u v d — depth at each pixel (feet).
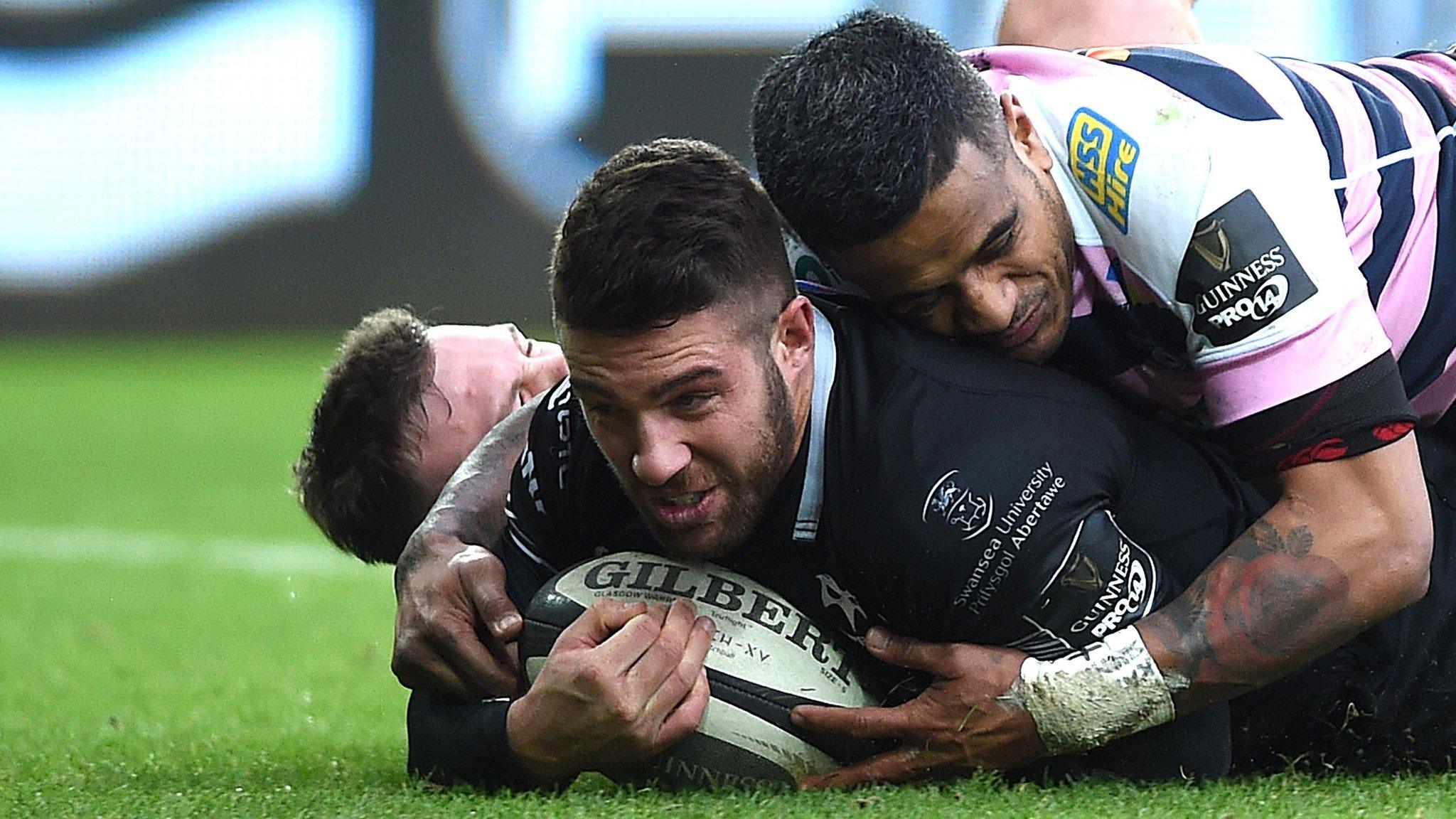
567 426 29.94
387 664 53.11
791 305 26.43
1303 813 26.17
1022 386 28.04
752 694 27.91
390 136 165.89
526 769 28.30
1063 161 29.27
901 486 26.94
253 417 140.15
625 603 28.45
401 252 166.71
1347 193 31.12
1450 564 31.42
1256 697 31.07
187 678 50.75
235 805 28.60
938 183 26.48
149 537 90.58
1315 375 27.40
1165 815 25.82
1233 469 30.71
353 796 29.19
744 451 25.82
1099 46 37.68
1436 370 32.83
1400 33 126.52
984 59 31.40
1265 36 131.75
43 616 66.64
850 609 28.40
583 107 156.76
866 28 27.25
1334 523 27.32
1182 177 27.96
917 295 27.55
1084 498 27.35
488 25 160.66
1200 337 28.25
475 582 30.32
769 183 27.37
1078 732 27.22
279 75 167.73
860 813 25.84
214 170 170.71
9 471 115.65
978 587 26.94
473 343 36.65
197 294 173.99
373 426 35.68
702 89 151.94
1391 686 30.94
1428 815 26.17
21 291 179.83
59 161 173.47
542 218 161.89
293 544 87.81
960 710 27.25
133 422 137.69
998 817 25.57
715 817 25.86
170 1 166.50
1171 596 27.96
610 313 24.67
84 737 39.01
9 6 166.71
